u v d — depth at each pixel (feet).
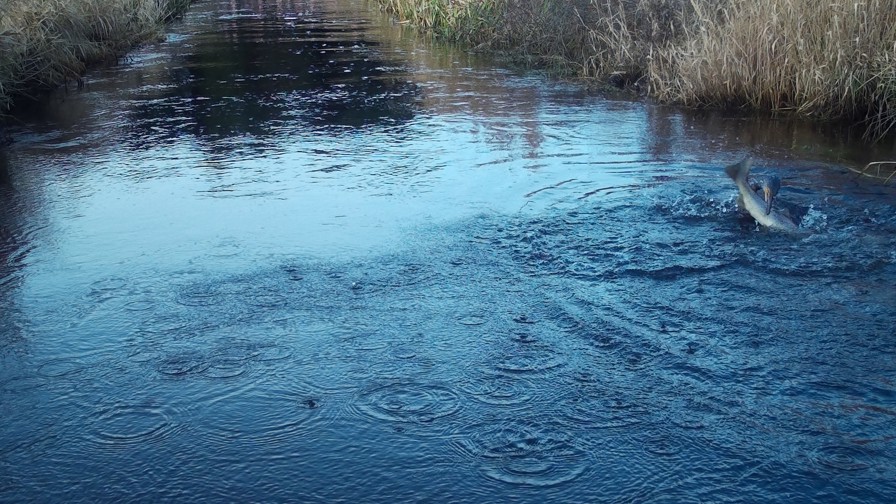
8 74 39.40
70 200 24.49
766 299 17.25
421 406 13.71
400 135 31.81
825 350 15.19
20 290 18.25
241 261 19.52
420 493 11.68
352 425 13.25
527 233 20.93
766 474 11.89
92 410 13.79
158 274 18.90
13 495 11.80
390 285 18.13
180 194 24.82
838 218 21.75
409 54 52.80
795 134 31.30
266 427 13.25
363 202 23.61
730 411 13.38
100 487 11.95
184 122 34.94
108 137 32.42
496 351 15.34
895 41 31.76
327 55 52.75
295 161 28.30
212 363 15.14
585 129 32.19
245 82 43.88
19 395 14.24
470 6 56.65
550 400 13.79
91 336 16.20
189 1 85.76
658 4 44.45
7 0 44.24
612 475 11.96
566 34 48.06
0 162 29.07
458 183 25.22
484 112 35.73
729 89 35.81
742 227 21.21
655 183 24.90
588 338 15.75
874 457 12.21
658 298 17.34
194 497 11.70
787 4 35.12
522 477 11.96
